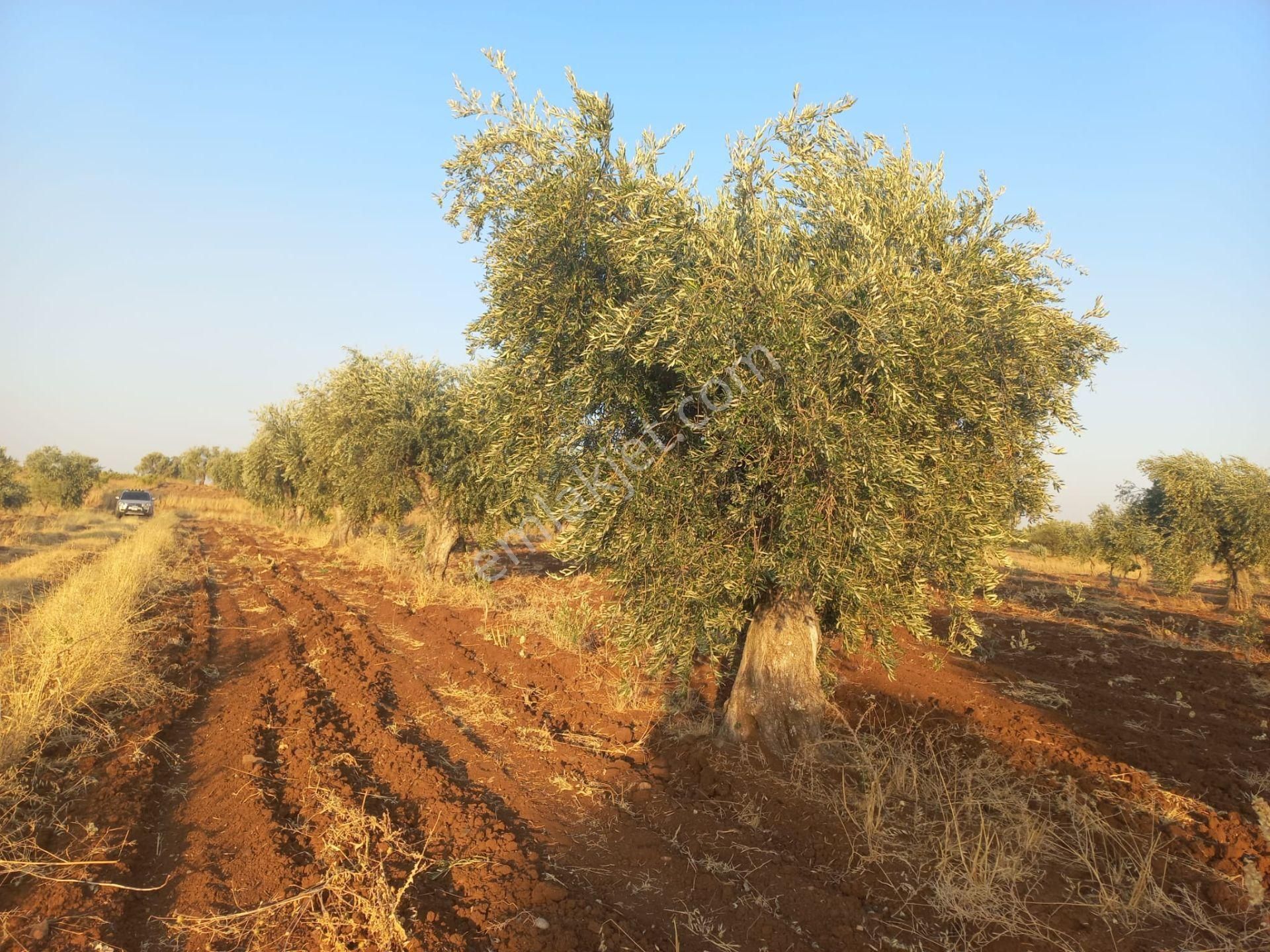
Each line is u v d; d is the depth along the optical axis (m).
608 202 6.73
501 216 7.36
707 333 5.79
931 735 8.38
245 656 11.80
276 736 8.02
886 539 5.89
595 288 7.07
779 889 5.28
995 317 6.27
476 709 9.33
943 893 5.21
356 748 7.78
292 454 29.44
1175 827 6.25
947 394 6.38
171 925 4.61
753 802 6.58
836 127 7.11
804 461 5.91
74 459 47.59
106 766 6.83
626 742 8.41
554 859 5.69
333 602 16.94
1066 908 5.14
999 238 7.10
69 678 8.17
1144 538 21.14
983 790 6.78
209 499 70.56
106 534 34.81
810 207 6.84
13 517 39.06
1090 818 6.21
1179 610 20.91
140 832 5.71
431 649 12.58
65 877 4.93
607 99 6.82
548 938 4.57
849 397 6.16
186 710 8.84
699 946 4.61
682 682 8.27
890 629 6.82
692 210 6.39
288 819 6.10
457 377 18.44
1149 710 10.22
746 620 7.55
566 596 17.16
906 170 7.04
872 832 5.96
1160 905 5.09
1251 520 18.56
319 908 4.84
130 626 11.09
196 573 21.70
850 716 9.09
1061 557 34.62
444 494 17.58
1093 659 13.45
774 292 5.82
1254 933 4.79
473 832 5.95
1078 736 8.74
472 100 7.22
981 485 6.59
